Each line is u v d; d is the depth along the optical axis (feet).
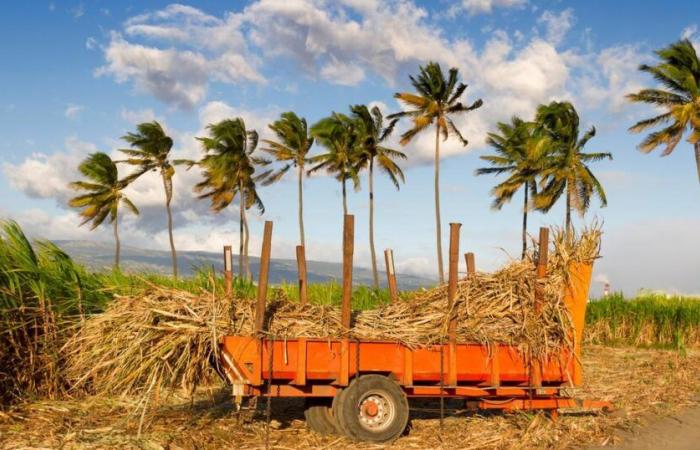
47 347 30.91
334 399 26.05
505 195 159.33
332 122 170.19
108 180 192.44
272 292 32.65
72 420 26.73
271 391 25.11
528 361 28.48
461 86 153.48
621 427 29.17
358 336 26.40
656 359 55.77
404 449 24.68
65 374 30.71
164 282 33.81
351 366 25.71
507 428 28.12
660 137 136.87
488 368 27.81
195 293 28.17
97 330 26.12
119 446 23.07
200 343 24.48
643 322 73.67
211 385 30.12
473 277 29.91
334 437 26.21
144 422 26.45
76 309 32.73
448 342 27.25
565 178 145.38
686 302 78.64
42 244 34.47
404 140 154.51
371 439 25.35
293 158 182.09
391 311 29.53
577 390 38.42
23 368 30.32
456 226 28.30
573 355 29.09
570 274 29.68
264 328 25.55
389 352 26.35
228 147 176.55
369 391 25.63
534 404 28.99
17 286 31.01
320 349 25.49
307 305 27.81
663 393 37.60
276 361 24.98
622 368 49.21
